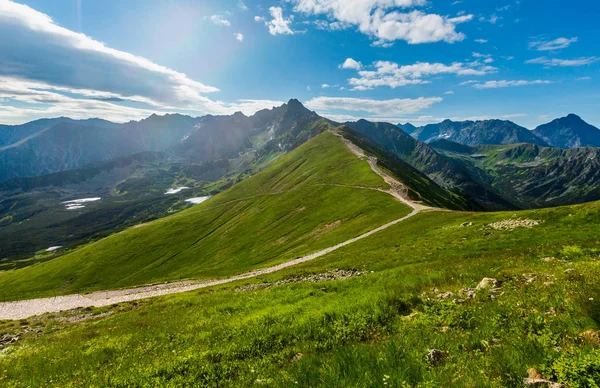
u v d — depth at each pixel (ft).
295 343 40.27
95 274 407.64
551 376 20.43
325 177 524.93
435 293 49.60
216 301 94.53
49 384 44.78
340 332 38.96
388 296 48.42
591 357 19.93
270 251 318.86
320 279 120.98
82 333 87.45
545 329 27.07
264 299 76.23
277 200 490.49
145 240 484.74
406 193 337.52
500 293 41.55
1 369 59.93
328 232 291.99
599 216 116.16
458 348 27.32
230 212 533.14
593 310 27.91
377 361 26.35
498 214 170.09
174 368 38.58
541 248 82.79
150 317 94.89
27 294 370.73
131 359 49.39
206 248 419.74
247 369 34.42
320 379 25.66
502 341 27.30
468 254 105.09
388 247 160.76
